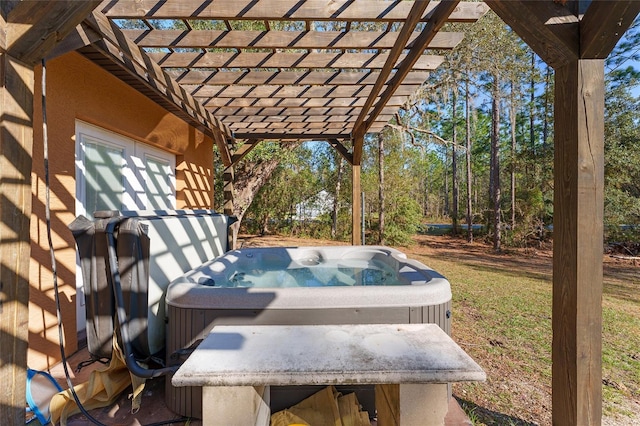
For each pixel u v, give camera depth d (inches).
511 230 423.5
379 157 431.8
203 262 115.1
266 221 495.2
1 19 47.0
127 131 134.8
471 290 199.9
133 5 83.2
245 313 71.2
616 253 350.3
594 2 50.2
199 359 50.5
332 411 67.2
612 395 85.6
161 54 112.1
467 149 485.4
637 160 314.7
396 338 58.5
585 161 53.0
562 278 56.4
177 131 180.7
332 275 151.7
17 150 49.3
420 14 77.0
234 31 98.8
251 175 337.4
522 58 351.3
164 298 84.7
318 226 494.3
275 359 50.5
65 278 101.2
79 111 108.2
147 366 76.9
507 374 95.0
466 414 74.6
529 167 398.9
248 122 192.7
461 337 123.3
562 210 56.2
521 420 73.7
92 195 123.3
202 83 130.6
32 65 51.6
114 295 70.8
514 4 53.9
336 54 114.9
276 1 85.0
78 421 68.6
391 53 101.1
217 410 49.4
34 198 90.4
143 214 88.2
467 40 306.0
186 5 84.0
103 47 94.9
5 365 47.8
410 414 50.0
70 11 48.3
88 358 100.0
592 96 52.7
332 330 62.2
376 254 163.5
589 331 53.4
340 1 85.9
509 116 498.9
